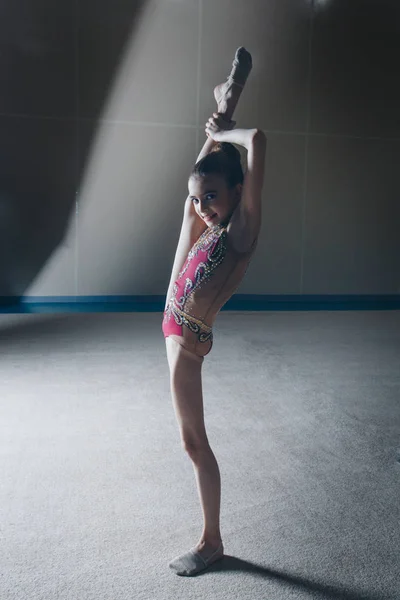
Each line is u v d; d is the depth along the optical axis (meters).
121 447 3.15
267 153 8.09
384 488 2.76
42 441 3.22
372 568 2.15
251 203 1.86
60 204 7.65
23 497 2.61
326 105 8.16
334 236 8.41
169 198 7.92
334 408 3.82
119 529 2.37
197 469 2.09
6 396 3.95
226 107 1.96
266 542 2.30
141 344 5.44
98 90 7.59
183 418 2.04
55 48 7.43
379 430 3.46
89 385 4.21
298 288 8.40
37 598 1.95
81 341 5.54
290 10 7.92
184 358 1.99
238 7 7.80
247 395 4.04
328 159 8.25
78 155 7.62
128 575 2.08
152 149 7.81
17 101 7.40
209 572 2.11
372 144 8.34
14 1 7.26
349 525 2.43
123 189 7.79
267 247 8.24
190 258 1.99
